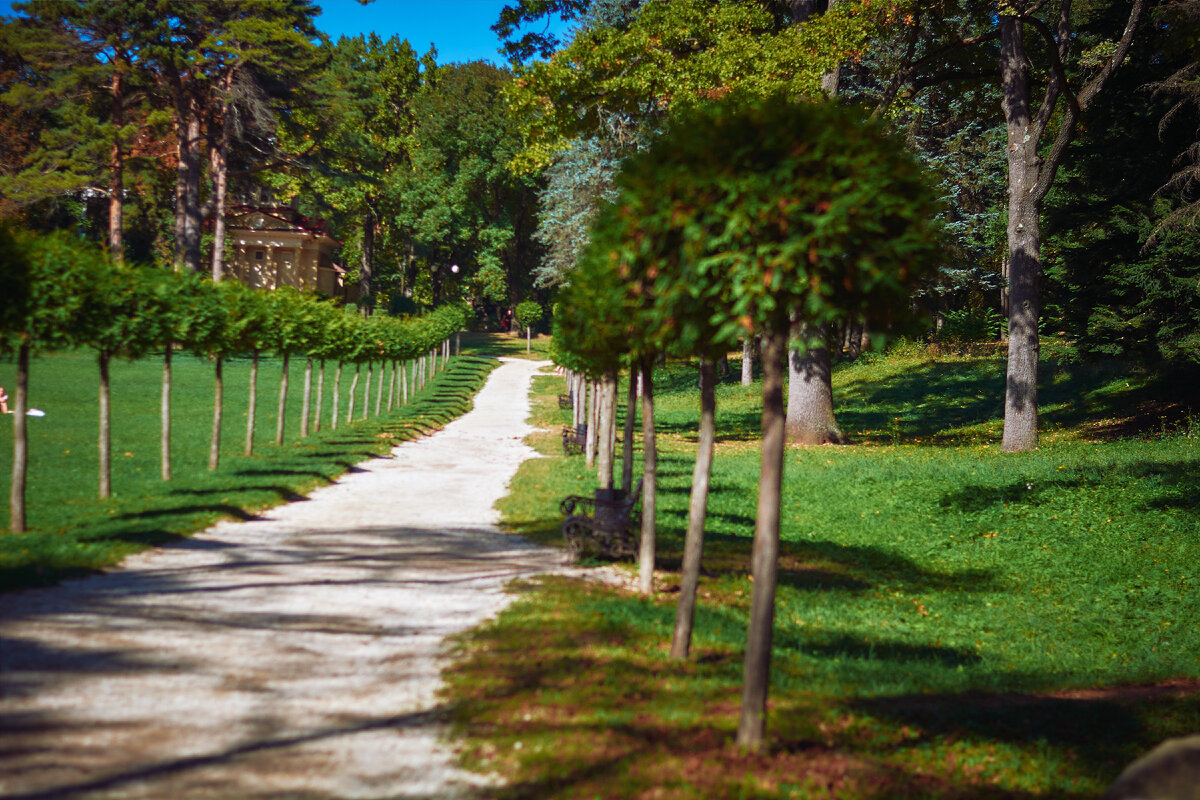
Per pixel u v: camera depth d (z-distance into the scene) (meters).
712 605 9.13
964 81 27.19
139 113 53.59
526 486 17.41
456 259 80.50
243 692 5.81
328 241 74.19
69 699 5.48
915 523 14.98
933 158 35.56
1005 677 8.00
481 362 66.38
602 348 8.95
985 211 37.81
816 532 14.47
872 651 8.12
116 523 11.30
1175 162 21.14
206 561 9.92
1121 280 21.77
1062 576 12.26
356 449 22.16
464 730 5.22
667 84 17.67
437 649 6.98
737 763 4.79
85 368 38.50
